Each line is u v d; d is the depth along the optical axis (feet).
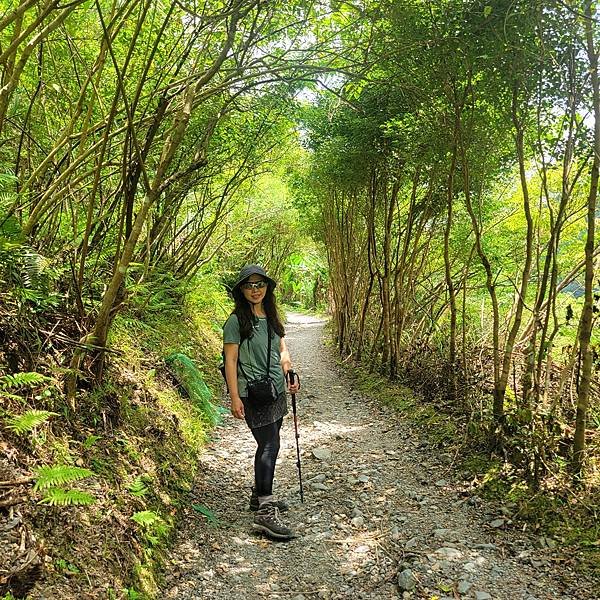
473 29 13.24
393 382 25.61
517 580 10.16
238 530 12.21
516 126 14.14
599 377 15.97
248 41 12.52
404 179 26.17
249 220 43.78
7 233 10.87
